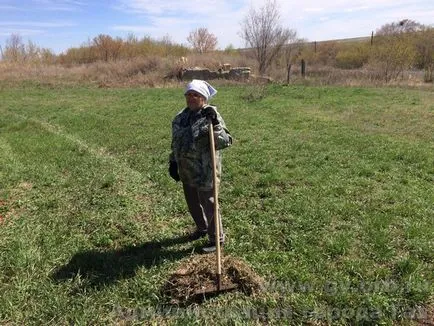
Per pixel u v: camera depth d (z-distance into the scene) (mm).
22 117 15836
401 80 28953
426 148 10211
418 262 4883
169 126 13453
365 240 5500
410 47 30875
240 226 5957
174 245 5562
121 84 28969
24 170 8695
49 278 4742
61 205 6926
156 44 46312
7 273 4832
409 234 5578
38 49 50000
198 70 30953
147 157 9898
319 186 7570
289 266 4875
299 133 12156
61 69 36125
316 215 6227
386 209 6480
